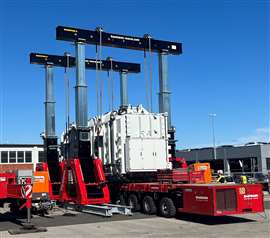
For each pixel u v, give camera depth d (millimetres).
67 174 20672
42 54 25047
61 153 24109
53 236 13000
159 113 21328
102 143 21625
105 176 21094
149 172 20375
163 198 17344
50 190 19625
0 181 17375
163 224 15211
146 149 20266
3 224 16172
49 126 24641
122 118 20469
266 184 36031
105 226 14969
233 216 17359
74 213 18828
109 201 19578
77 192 19500
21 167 54781
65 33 20516
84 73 20719
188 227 14422
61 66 25453
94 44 21359
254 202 15422
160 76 22688
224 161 71750
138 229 14109
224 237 12297
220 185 15273
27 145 55438
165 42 22891
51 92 25047
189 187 15930
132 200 19531
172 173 17625
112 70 25844
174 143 21906
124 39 21938
